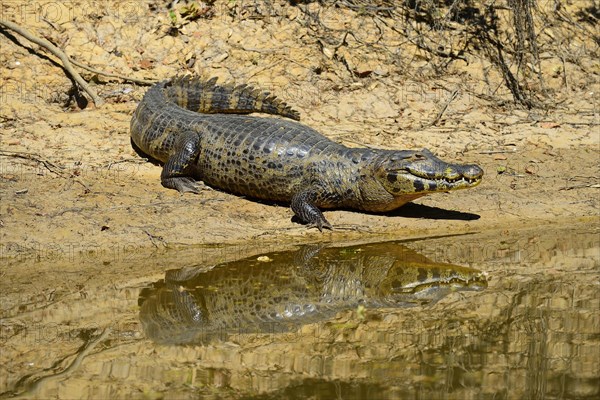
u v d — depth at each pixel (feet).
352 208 44.27
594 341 29.94
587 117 55.98
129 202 42.63
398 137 51.72
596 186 47.19
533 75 59.26
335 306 33.35
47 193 42.39
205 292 34.35
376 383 26.40
